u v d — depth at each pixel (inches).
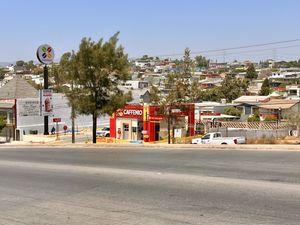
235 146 714.2
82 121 2689.5
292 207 334.0
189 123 2053.4
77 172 547.8
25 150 931.3
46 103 1535.4
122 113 2103.8
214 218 315.6
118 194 409.1
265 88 5255.9
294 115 2276.1
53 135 2155.5
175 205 357.4
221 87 4714.6
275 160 556.4
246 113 3294.8
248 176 456.4
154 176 485.7
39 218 343.6
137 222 316.5
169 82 1672.0
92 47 1151.0
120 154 723.4
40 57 1676.9
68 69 1164.5
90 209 361.4
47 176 533.6
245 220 307.1
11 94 2490.2
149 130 1982.0
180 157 631.2
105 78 1153.4
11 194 438.6
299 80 6766.7
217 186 416.2
